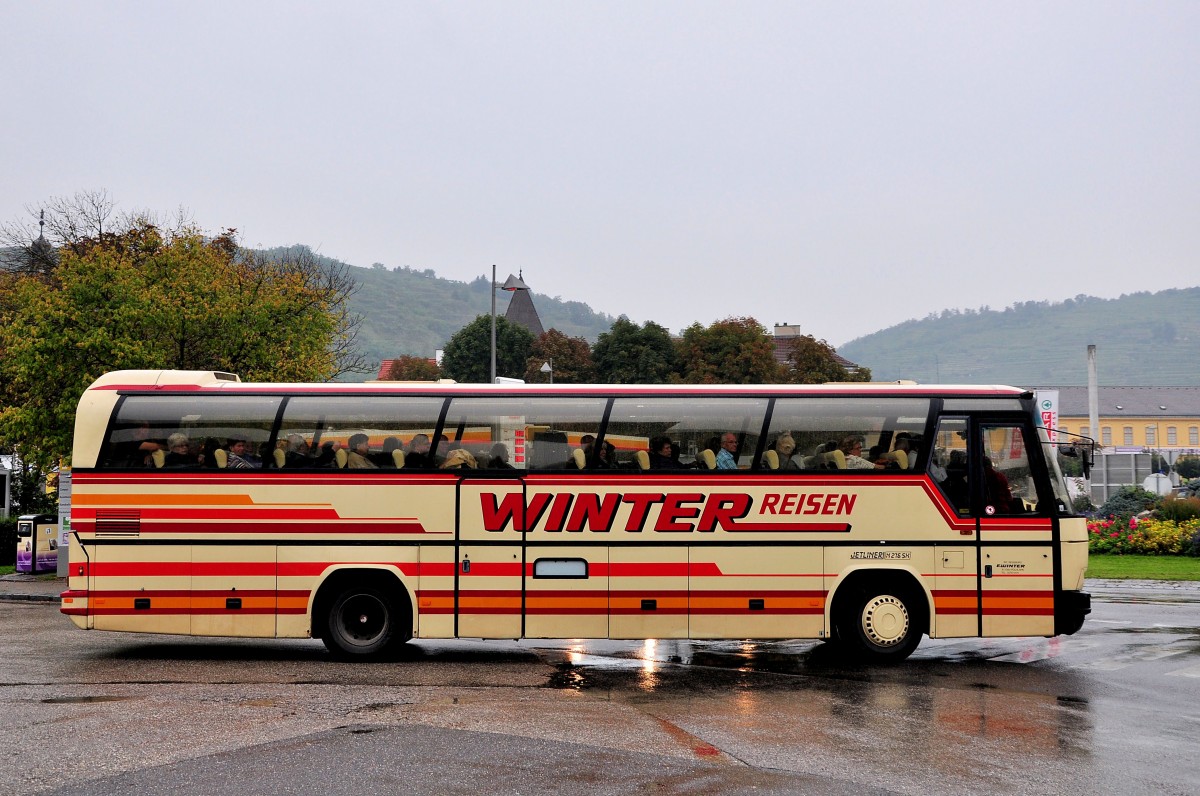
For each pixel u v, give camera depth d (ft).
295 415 46.75
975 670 44.55
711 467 46.34
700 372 227.61
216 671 43.39
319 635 46.50
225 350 89.92
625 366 242.78
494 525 46.11
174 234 102.27
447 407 46.78
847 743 30.91
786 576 45.96
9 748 29.66
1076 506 48.67
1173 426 411.54
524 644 52.01
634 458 46.39
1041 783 27.04
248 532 46.24
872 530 46.11
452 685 40.04
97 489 46.47
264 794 25.45
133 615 46.16
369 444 46.52
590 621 45.88
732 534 46.03
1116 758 29.60
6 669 43.80
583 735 31.32
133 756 28.76
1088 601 46.03
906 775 27.55
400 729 31.91
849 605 46.42
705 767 27.91
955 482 46.50
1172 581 82.28
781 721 33.78
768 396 46.85
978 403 46.93
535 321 350.84
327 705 35.70
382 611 46.42
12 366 87.25
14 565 100.73
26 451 95.81
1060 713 35.63
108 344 83.51
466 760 28.37
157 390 47.21
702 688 39.78
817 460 46.47
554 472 46.32
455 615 45.91
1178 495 113.50
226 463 46.50
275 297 93.30
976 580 46.06
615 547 46.03
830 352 235.61
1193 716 35.32
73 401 83.82
